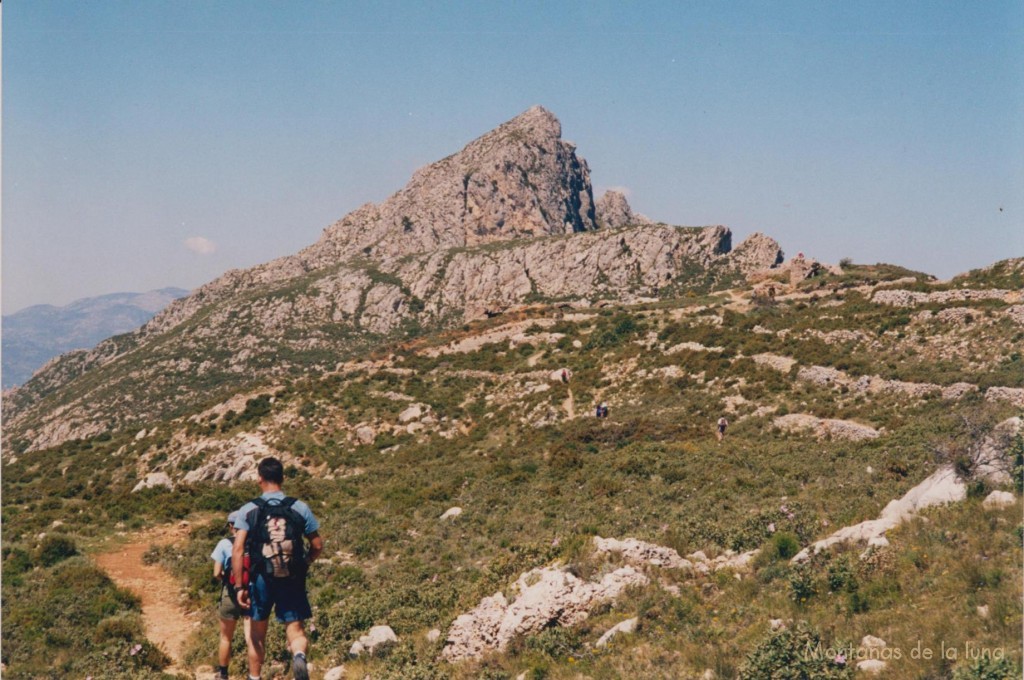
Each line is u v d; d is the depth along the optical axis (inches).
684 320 3193.9
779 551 627.5
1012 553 457.7
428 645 610.5
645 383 2440.9
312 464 2362.2
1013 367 1777.8
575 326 3420.3
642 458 1588.3
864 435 1663.4
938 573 470.9
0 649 705.0
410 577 946.7
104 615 840.3
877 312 2588.6
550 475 1588.3
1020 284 2559.1
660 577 596.7
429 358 3257.9
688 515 1014.4
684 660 442.0
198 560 1087.0
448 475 1759.4
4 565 995.3
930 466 1035.9
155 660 701.3
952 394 1738.4
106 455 2854.3
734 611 509.4
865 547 550.9
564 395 2554.1
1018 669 318.7
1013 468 596.1
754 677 390.0
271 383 3078.2
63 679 656.4
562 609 550.9
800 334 2527.1
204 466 2388.0
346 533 1224.2
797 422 1844.2
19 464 2923.2
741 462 1424.7
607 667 458.0
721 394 2192.4
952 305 2395.4
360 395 2839.6
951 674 339.6
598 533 1007.0
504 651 536.1
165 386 6756.9
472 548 1102.4
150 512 1440.7
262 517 258.1
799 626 419.8
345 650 659.4
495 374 2950.3
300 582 262.2
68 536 1217.4
